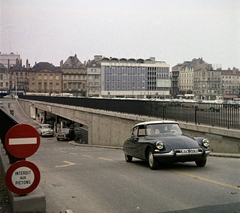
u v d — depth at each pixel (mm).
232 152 15672
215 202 6922
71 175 10938
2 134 12508
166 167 11898
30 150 6188
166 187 8422
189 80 126125
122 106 29797
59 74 158250
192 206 6664
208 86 102375
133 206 6836
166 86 146000
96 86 158625
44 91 157375
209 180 9117
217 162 12719
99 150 27531
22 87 164750
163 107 22781
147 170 11398
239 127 15570
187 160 10945
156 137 11992
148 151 11859
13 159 7484
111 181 9539
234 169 10953
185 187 8359
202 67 112062
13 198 6012
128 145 13844
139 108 26516
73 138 54969
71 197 7773
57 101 59594
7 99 136125
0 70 163375
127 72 144500
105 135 34250
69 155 21359
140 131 12898
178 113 21094
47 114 78688
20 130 6141
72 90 158250
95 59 161875
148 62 147125
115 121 31297
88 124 40375
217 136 16719
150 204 6922
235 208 6469
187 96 114500
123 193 7980
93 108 38469
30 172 6184
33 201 6090
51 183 9555
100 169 12164
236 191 7848
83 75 158625
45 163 15820
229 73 93062
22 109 107312
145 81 145000
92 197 7703
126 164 13602
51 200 7527
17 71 164500
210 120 17844
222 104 16844
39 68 159625
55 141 54000
